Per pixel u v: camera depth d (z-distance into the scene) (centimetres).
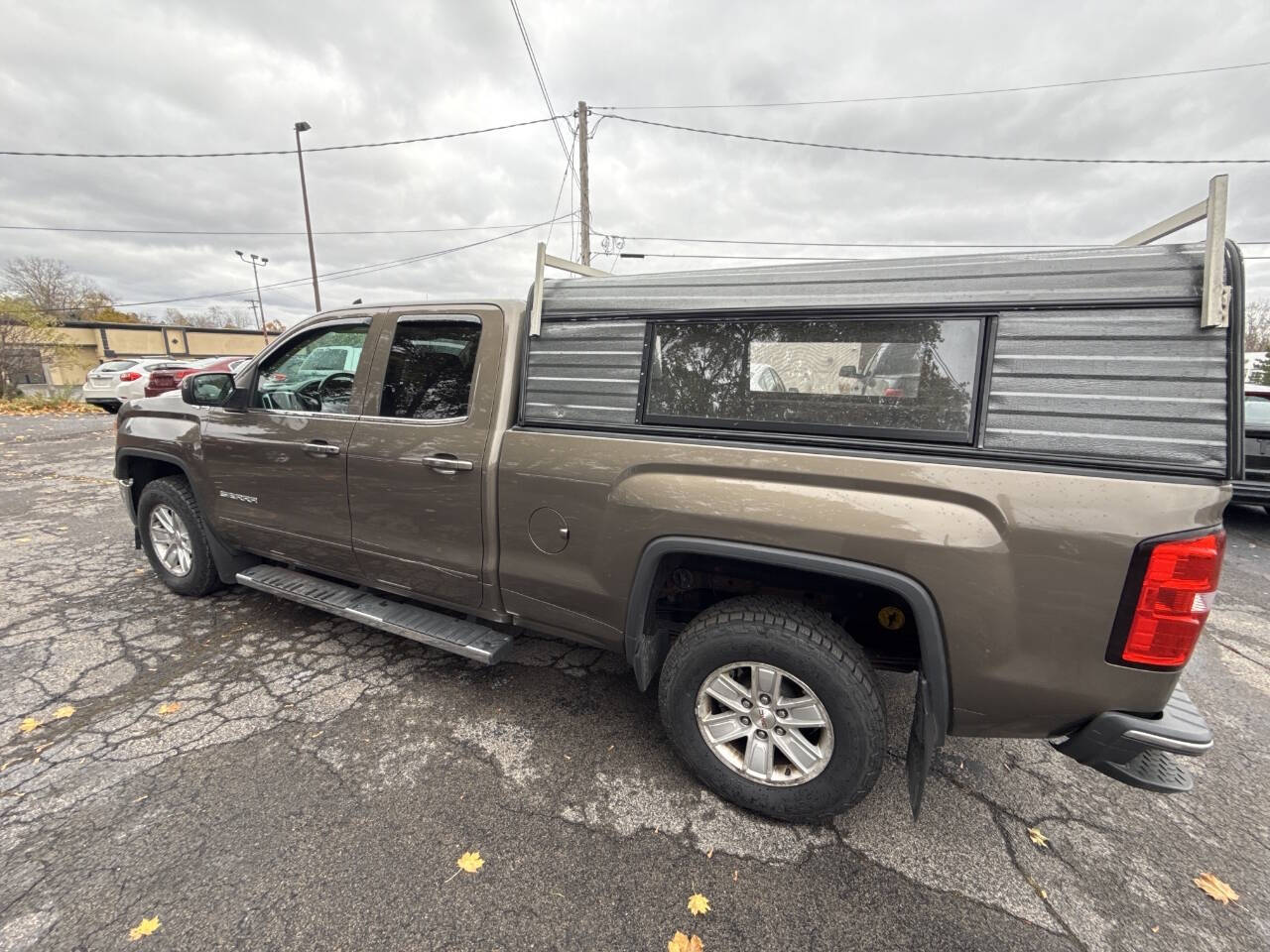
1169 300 154
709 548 199
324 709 268
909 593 175
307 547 311
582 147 1708
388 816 206
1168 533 151
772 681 204
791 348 198
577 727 260
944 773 240
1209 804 225
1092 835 208
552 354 237
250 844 193
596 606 230
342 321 293
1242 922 175
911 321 182
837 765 196
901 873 190
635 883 184
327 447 284
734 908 176
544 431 235
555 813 211
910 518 174
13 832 194
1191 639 154
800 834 205
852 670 192
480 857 191
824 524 183
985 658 172
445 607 277
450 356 260
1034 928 172
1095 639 161
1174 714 168
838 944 166
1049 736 178
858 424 188
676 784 227
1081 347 162
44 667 297
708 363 210
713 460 199
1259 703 300
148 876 180
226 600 379
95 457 888
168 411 361
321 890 178
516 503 238
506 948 163
